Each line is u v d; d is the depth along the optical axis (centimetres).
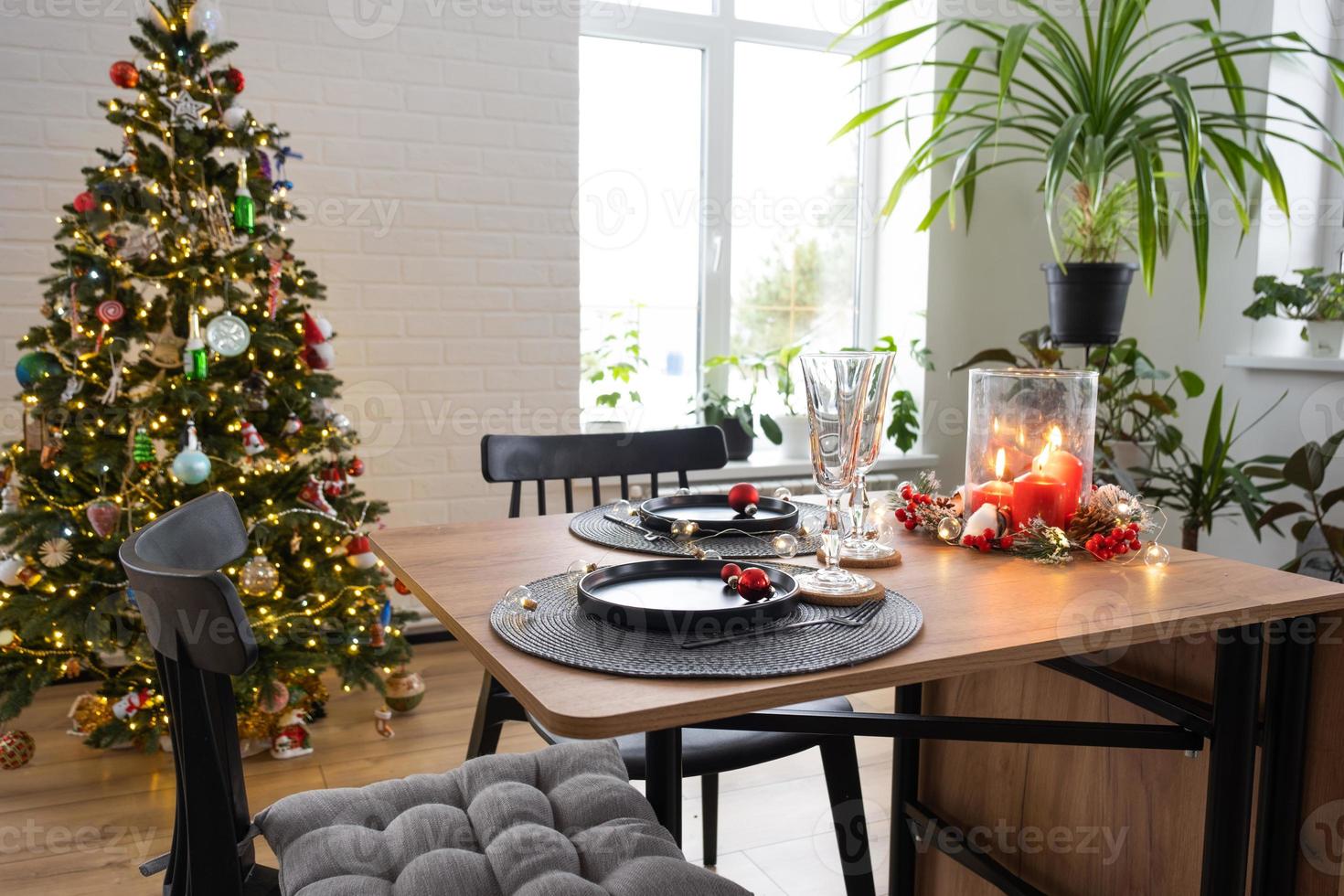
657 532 140
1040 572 119
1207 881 117
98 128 277
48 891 185
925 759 169
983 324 391
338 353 308
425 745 250
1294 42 316
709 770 139
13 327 274
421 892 98
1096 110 275
